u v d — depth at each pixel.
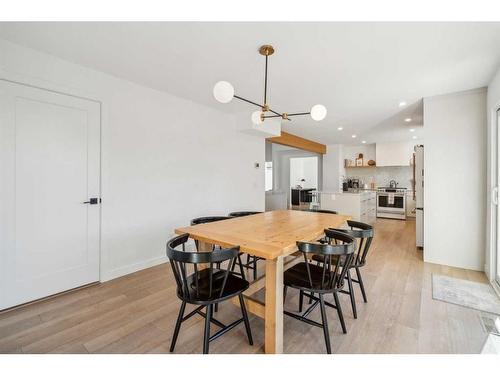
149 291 2.54
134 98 2.99
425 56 2.29
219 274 1.92
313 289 1.67
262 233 1.97
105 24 1.86
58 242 2.43
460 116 3.18
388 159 7.34
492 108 2.77
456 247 3.24
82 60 2.43
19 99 2.18
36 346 1.70
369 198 6.25
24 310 2.15
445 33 1.92
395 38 1.99
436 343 1.74
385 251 3.96
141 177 3.09
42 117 2.31
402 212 7.04
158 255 3.30
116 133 2.84
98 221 2.71
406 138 6.74
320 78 2.81
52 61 2.34
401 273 3.04
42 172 2.32
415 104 3.74
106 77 2.73
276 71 2.63
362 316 2.09
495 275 2.70
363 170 8.27
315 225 2.31
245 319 1.71
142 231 3.12
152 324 1.97
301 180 11.59
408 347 1.70
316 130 5.75
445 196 3.29
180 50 2.22
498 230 2.68
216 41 2.07
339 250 1.60
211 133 4.04
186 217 3.65
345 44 2.09
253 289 2.17
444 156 3.29
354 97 3.43
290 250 1.64
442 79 2.80
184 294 1.57
